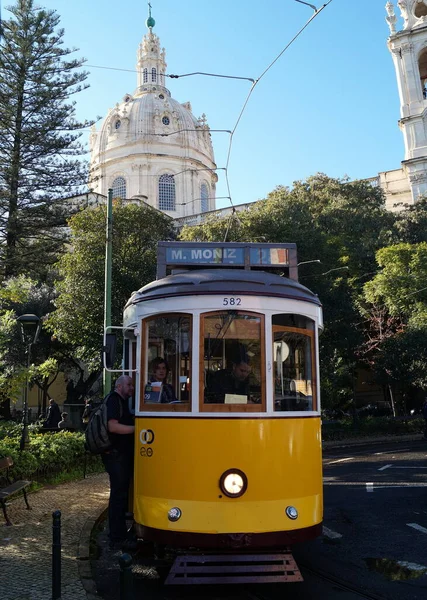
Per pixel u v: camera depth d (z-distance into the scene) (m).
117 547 6.38
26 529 7.83
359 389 38.28
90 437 6.34
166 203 59.28
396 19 49.00
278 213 23.33
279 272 7.23
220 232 23.00
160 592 5.60
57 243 23.16
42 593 5.34
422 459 16.41
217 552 5.39
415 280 23.72
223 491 5.33
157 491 5.54
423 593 5.50
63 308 21.14
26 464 10.93
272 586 5.77
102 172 60.53
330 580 5.95
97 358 22.38
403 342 23.95
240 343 5.73
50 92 22.73
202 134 64.00
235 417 5.49
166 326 5.94
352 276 26.64
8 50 22.55
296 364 5.96
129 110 62.44
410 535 7.78
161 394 5.83
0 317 12.09
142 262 21.36
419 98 47.19
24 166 22.61
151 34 70.12
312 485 5.73
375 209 32.03
